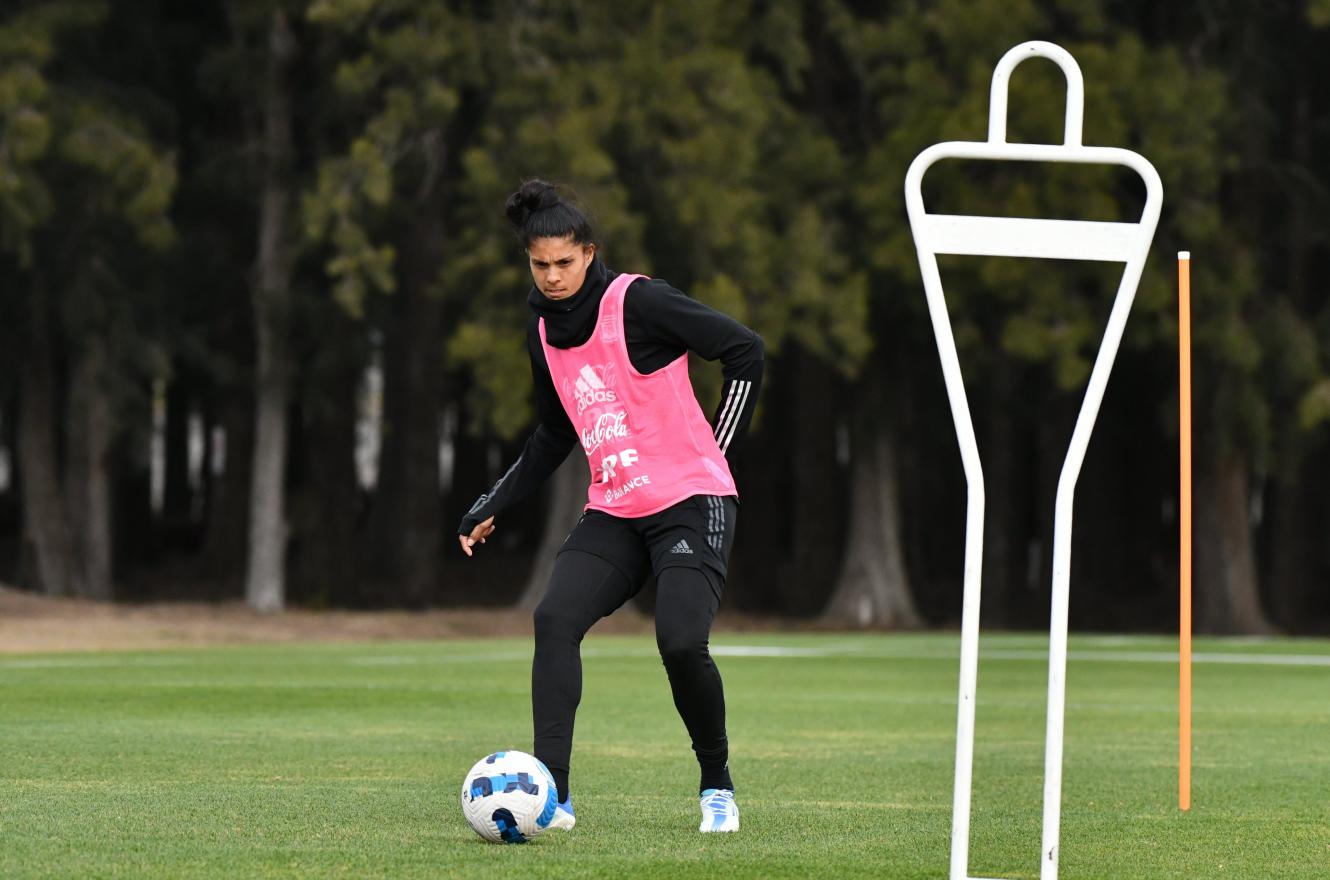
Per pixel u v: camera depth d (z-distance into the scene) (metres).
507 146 97.12
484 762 19.53
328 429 127.50
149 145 99.75
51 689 45.78
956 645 82.56
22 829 20.08
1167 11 115.69
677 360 19.80
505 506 21.42
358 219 100.81
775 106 107.44
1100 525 136.62
